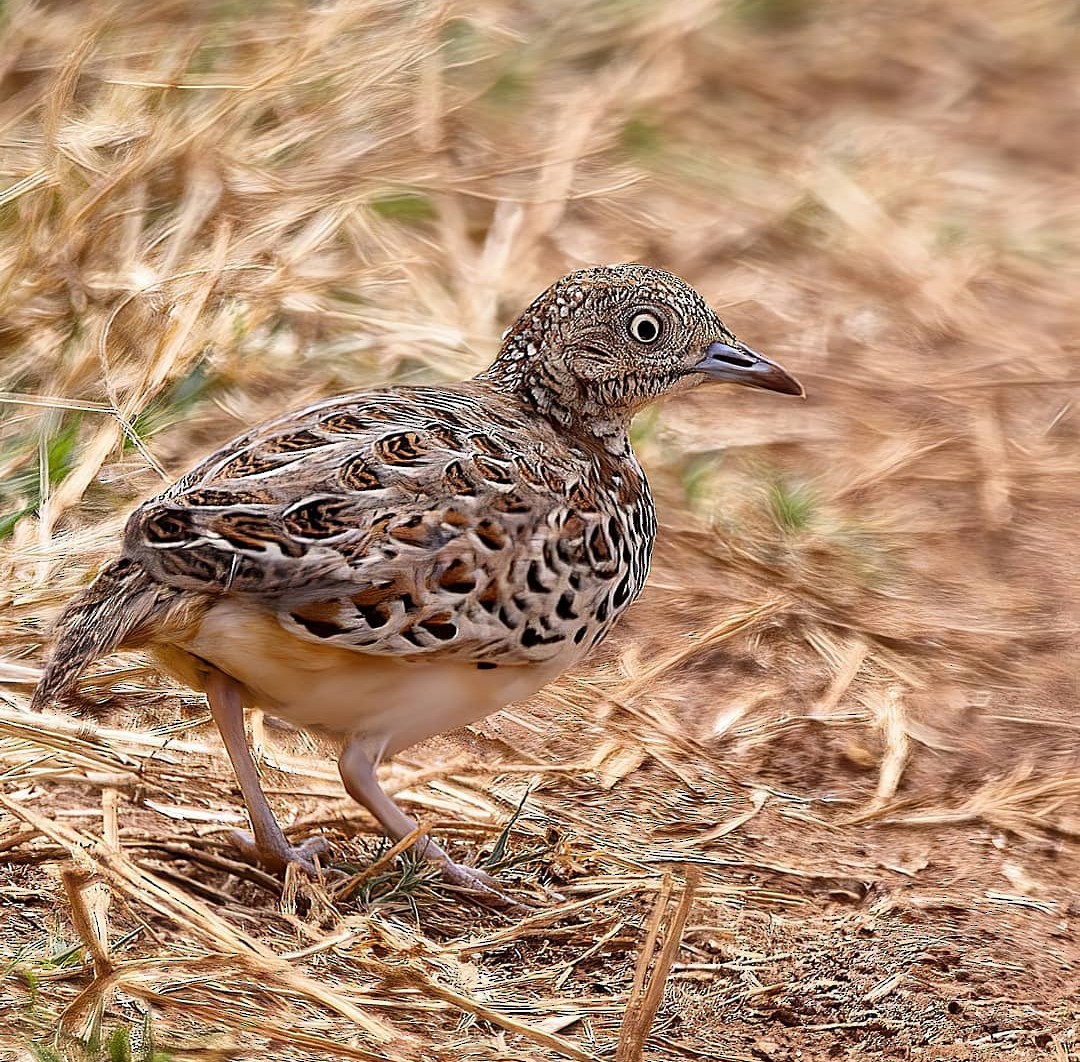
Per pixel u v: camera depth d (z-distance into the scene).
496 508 7.75
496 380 8.94
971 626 11.59
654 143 16.69
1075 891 9.16
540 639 8.02
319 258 13.34
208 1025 6.98
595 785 9.63
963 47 20.25
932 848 9.47
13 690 9.26
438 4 14.34
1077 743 10.54
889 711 10.64
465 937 8.12
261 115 13.49
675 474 12.57
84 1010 6.82
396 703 7.96
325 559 7.33
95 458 10.76
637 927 8.32
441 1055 7.00
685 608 11.42
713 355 8.98
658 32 17.73
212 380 11.88
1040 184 17.83
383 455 7.66
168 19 14.04
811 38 19.69
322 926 7.89
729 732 10.41
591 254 15.16
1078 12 21.22
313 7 14.19
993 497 12.97
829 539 12.23
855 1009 7.89
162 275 11.90
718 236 15.77
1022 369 14.70
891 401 14.09
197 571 7.21
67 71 12.10
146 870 8.04
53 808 8.52
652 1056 7.38
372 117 13.96
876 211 16.47
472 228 14.73
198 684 8.10
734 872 8.99
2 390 11.27
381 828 8.73
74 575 10.05
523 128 16.06
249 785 8.11
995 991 8.11
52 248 11.70
